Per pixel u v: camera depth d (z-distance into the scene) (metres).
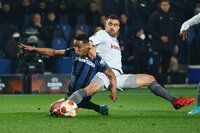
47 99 42.88
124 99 42.38
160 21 50.72
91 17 59.00
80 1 62.88
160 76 51.50
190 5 61.69
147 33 55.91
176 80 58.03
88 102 28.45
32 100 41.81
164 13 50.88
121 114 29.52
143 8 61.34
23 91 49.44
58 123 25.05
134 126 24.03
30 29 49.47
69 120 26.19
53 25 56.62
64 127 23.69
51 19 56.75
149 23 50.91
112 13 61.66
